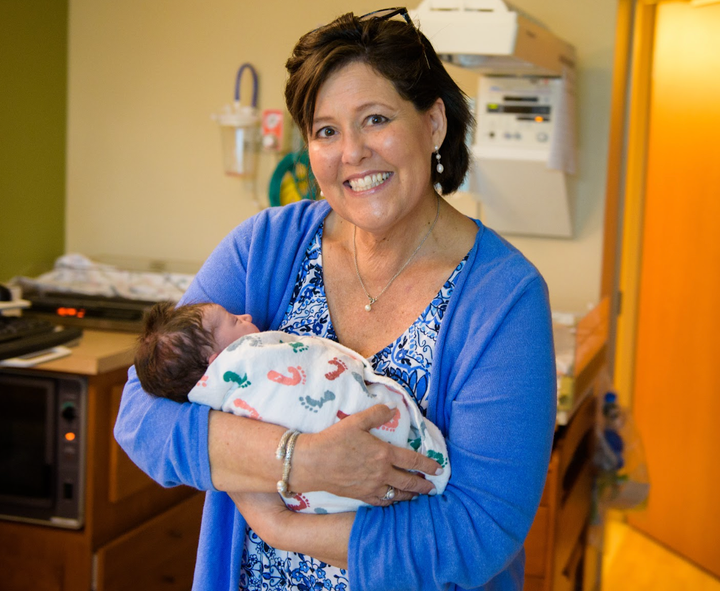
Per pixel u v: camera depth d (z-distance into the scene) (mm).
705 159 3230
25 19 2910
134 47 3105
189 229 3123
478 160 2457
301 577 1115
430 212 1158
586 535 2539
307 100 1053
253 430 1002
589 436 2523
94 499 2061
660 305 3506
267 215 1267
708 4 3172
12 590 2139
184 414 1043
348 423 983
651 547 3500
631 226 3607
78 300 2611
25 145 2971
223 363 1061
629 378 3703
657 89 3459
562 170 2395
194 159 3084
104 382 2074
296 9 2914
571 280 2652
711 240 3227
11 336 1979
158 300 2652
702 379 3289
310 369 1053
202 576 1168
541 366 1015
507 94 2436
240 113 2877
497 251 1116
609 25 2527
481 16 2010
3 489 2111
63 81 3174
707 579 3180
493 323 1025
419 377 1088
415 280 1129
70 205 3248
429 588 984
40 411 2064
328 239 1226
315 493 1043
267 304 1221
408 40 1035
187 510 2477
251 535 1157
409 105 1049
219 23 3002
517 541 985
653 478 3555
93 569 2072
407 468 995
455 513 986
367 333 1147
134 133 3145
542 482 1010
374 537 985
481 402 1007
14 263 2965
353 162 1035
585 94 2574
